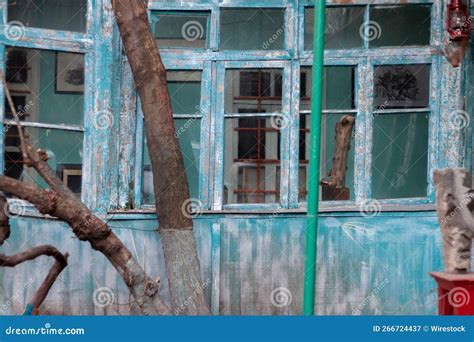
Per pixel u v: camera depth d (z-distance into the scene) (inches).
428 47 309.9
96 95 312.3
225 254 306.0
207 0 314.5
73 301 301.6
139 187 313.7
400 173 311.4
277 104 313.9
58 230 301.4
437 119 309.3
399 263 302.8
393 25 312.5
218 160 313.3
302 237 306.0
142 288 262.2
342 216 304.3
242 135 314.7
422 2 310.8
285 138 312.5
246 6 314.5
